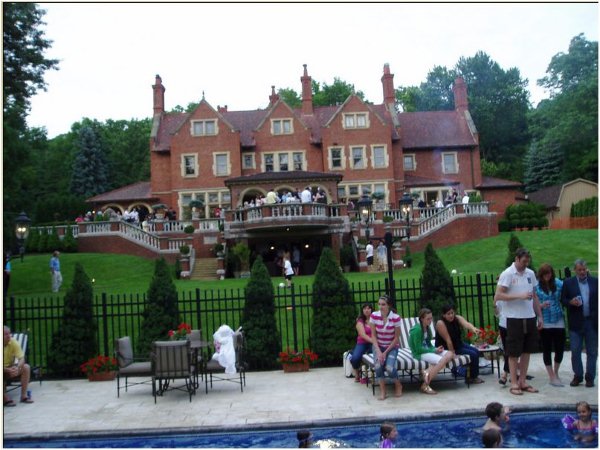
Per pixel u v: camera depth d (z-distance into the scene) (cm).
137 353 1359
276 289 2238
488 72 7925
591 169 5456
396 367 1061
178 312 1411
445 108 8006
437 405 982
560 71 5656
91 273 2864
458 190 4634
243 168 4578
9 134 2403
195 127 4519
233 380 1218
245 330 1384
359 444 840
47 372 1377
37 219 4931
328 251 1424
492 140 7481
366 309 1184
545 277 1081
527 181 6106
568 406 938
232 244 3350
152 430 909
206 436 901
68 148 7838
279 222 3164
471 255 3002
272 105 5059
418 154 4794
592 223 4322
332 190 3781
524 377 1047
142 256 3428
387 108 4891
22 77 2894
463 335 1359
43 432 909
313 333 1398
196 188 4478
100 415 1009
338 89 7269
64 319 1384
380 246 3011
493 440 679
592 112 5188
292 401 1059
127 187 4872
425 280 1401
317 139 4616
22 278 2688
